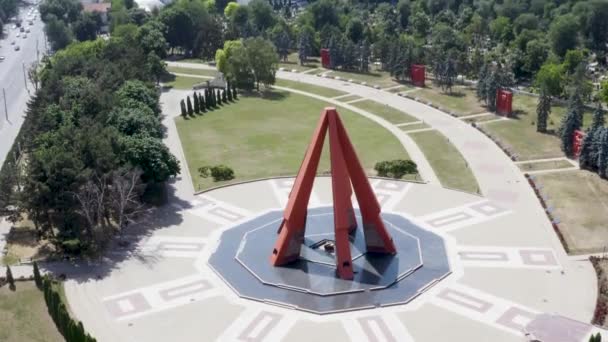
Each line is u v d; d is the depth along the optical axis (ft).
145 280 404.36
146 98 655.76
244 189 537.24
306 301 377.50
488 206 496.64
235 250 437.17
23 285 398.21
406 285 391.86
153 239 454.81
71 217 444.96
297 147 637.30
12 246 447.01
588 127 591.78
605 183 531.50
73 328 321.93
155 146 496.64
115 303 380.58
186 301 381.81
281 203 509.35
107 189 465.88
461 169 570.46
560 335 338.13
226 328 356.18
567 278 398.01
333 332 351.05
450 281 397.19
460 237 449.48
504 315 363.35
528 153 603.67
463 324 356.18
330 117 395.34
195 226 472.85
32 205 433.07
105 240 452.76
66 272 414.00
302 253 423.23
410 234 451.94
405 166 556.51
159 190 525.75
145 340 346.33
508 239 445.78
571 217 475.31
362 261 415.44
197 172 573.74
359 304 374.02
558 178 545.44
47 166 433.48
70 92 611.47
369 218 417.69
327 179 554.87
